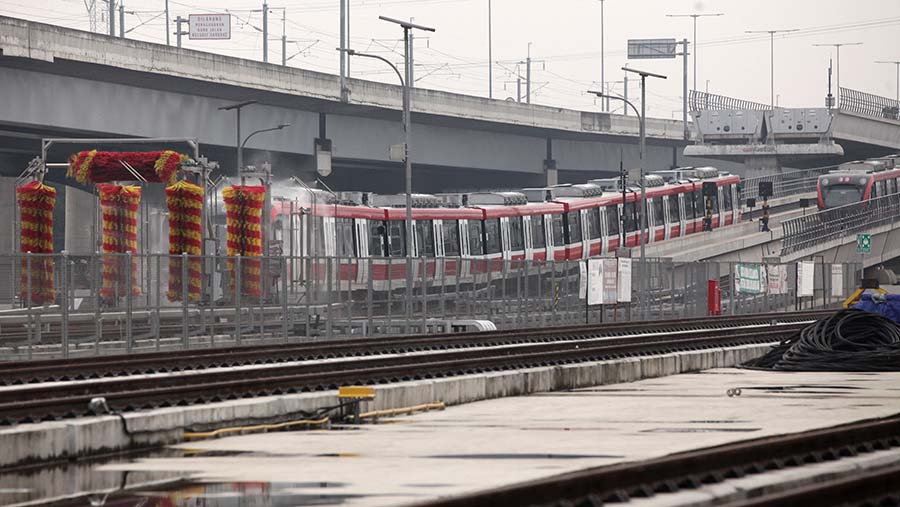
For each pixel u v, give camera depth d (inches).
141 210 5423.2
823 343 3998.5
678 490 1520.7
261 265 4156.0
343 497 1549.0
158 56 7091.5
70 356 3565.5
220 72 7539.4
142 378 2591.0
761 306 7047.2
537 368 3282.5
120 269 3698.3
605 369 3476.9
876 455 1844.2
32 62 6461.6
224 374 2785.4
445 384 2829.7
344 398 2492.6
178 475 1774.1
